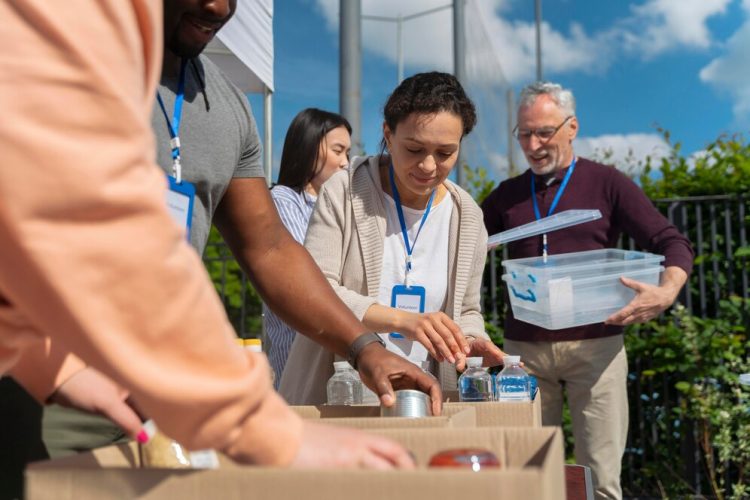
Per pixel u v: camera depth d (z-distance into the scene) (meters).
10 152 0.62
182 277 0.68
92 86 0.64
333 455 0.74
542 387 3.89
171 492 0.67
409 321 2.08
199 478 0.67
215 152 1.62
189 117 1.58
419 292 2.47
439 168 2.41
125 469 0.68
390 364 1.58
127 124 0.66
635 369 5.34
